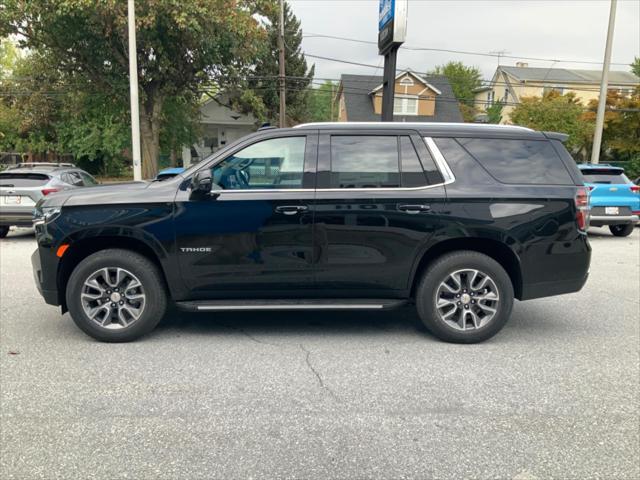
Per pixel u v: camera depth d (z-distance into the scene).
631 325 5.09
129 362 3.99
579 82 46.94
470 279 4.39
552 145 4.55
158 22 18.73
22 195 10.27
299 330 4.84
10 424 3.01
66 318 5.16
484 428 3.00
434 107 36.88
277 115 36.81
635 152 31.48
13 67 36.84
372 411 3.20
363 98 36.69
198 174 4.16
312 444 2.81
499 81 52.50
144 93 21.66
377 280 4.39
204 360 4.04
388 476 2.53
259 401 3.33
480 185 4.36
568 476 2.54
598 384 3.65
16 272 7.41
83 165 32.50
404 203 4.29
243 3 21.25
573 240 4.41
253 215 4.27
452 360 4.09
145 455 2.70
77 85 22.64
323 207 4.27
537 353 4.26
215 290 4.39
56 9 17.84
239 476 2.52
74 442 2.81
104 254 4.32
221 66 22.59
